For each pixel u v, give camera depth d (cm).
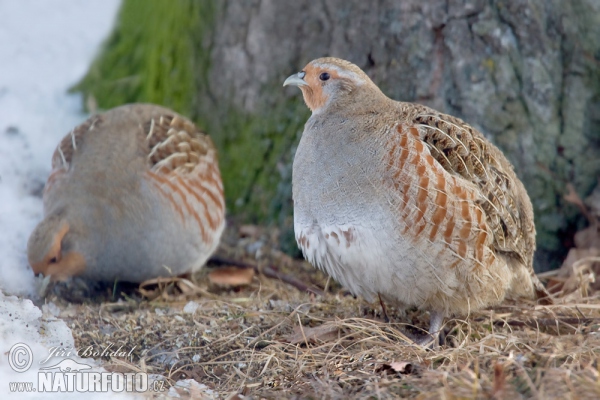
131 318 995
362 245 884
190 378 853
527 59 1135
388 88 1187
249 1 1312
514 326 947
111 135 1129
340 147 911
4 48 1510
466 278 890
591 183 1161
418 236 862
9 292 1057
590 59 1139
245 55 1327
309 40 1258
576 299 1016
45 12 1577
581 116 1152
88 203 1073
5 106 1398
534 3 1119
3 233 1158
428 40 1154
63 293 1120
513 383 726
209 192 1159
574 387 704
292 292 1141
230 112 1359
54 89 1457
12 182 1263
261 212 1323
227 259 1241
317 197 916
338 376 810
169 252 1112
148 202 1088
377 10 1187
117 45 1497
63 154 1134
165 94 1434
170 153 1125
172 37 1428
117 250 1088
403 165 864
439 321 947
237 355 891
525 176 1161
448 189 860
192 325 970
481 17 1129
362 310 1023
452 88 1151
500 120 1147
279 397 773
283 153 1296
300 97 1274
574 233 1171
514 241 948
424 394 721
